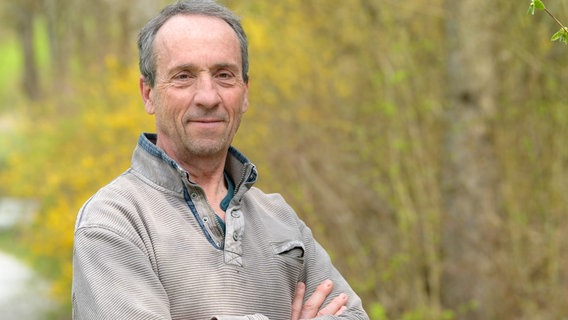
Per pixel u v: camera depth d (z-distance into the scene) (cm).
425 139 950
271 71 1027
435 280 882
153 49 334
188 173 327
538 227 884
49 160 1662
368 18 990
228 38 333
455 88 923
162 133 338
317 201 938
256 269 327
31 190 1702
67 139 1603
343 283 362
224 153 338
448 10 927
